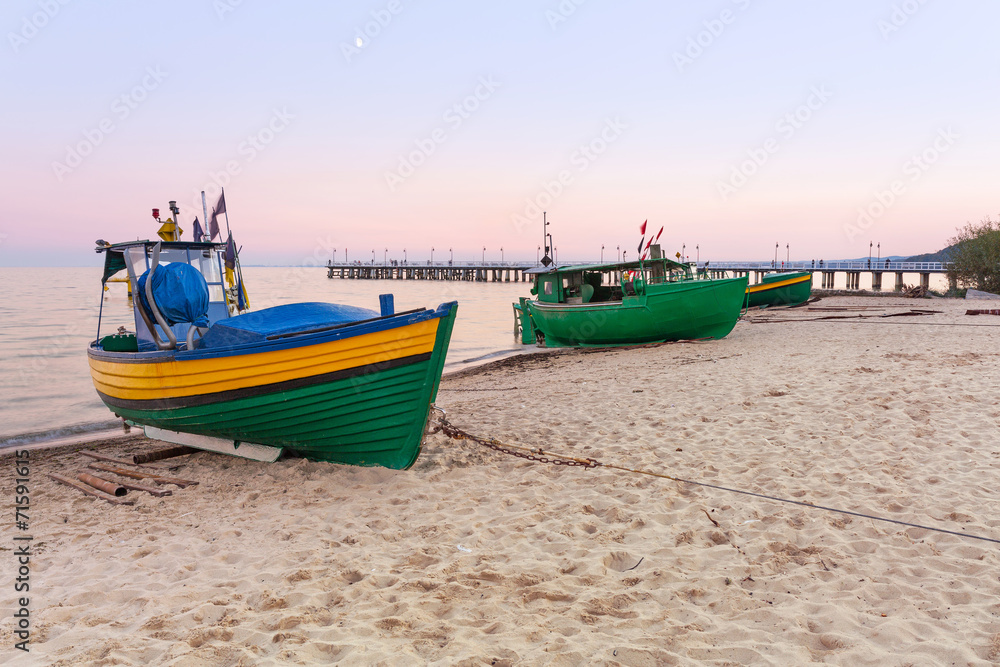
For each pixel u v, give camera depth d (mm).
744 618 3766
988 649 3219
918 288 41344
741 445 7496
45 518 6371
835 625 3605
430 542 5242
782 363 13531
